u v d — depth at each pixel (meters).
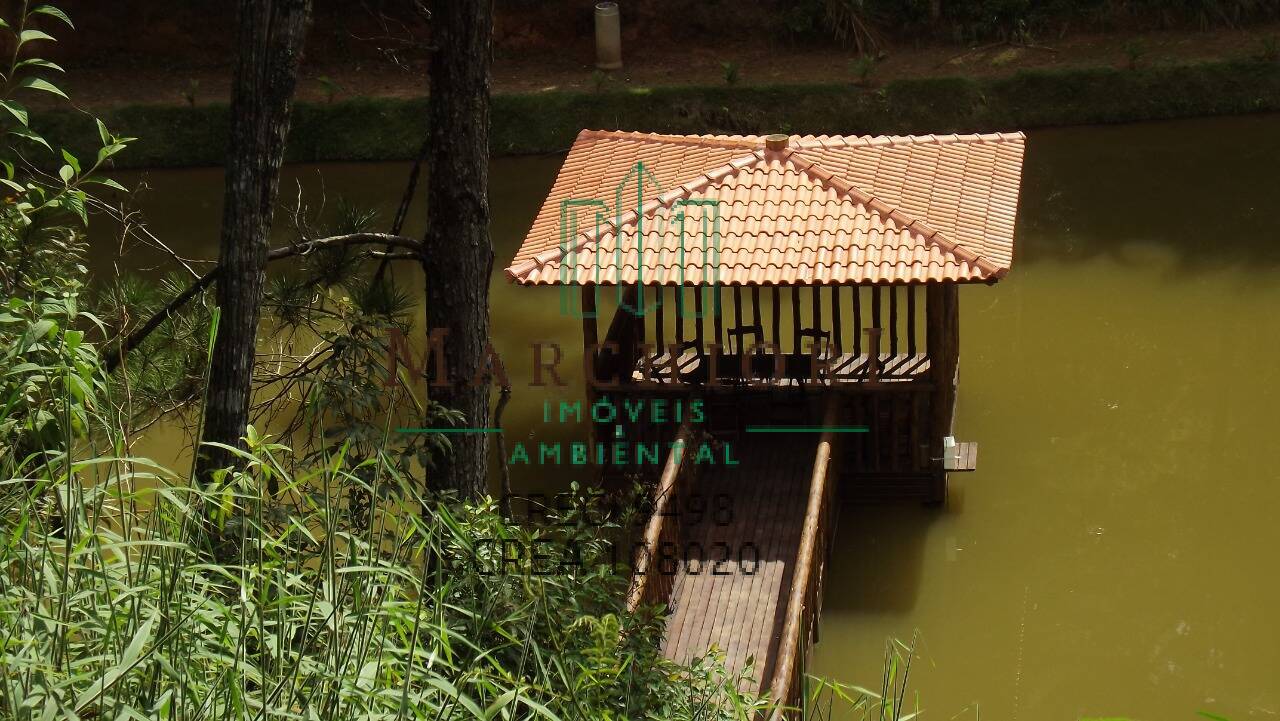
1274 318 17.08
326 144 23.41
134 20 25.83
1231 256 18.61
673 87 23.81
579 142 15.86
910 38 25.64
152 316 8.54
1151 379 15.98
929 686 11.49
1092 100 23.45
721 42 25.89
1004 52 25.05
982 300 18.02
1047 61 24.61
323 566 4.98
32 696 3.86
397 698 4.54
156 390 8.24
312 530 7.11
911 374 13.45
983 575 12.85
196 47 25.92
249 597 4.76
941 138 14.89
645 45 25.97
